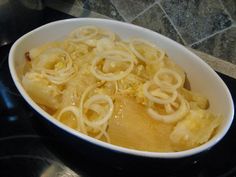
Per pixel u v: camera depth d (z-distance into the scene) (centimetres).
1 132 35
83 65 37
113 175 32
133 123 32
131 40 42
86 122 32
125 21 51
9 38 47
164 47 42
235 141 36
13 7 45
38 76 35
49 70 36
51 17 54
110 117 32
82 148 31
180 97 34
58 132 32
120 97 34
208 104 38
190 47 46
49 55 38
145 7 47
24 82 35
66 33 45
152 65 38
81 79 35
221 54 44
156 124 32
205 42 45
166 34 48
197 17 43
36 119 37
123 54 38
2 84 41
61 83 35
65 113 33
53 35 44
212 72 37
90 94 34
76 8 55
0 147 34
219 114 34
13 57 37
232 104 33
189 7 43
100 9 53
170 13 45
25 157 33
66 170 32
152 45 42
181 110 32
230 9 40
